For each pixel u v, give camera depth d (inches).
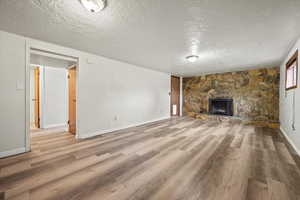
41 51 109.2
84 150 101.9
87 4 60.1
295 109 107.2
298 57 99.7
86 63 133.1
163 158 89.2
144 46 115.8
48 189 58.7
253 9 64.8
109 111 154.4
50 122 181.9
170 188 59.9
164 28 85.0
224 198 53.8
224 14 69.4
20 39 95.8
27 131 99.0
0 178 66.4
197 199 53.4
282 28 82.8
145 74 204.5
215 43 108.0
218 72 235.5
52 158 88.5
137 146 110.3
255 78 208.2
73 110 146.3
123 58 153.4
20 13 69.7
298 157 90.8
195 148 106.7
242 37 96.6
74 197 54.2
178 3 61.3
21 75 96.5
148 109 211.8
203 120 230.1
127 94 176.4
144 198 53.9
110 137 134.5
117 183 63.3
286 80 138.8
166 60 160.7
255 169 75.7
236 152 99.0
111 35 95.4
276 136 139.6
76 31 89.5
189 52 130.4
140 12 68.3
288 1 58.6
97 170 74.3
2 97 89.6
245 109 217.0
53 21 77.4
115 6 63.5
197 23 78.7
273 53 131.3
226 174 70.9
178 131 157.9
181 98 289.6
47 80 178.9
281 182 64.0
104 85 149.0
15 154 93.9
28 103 99.6
